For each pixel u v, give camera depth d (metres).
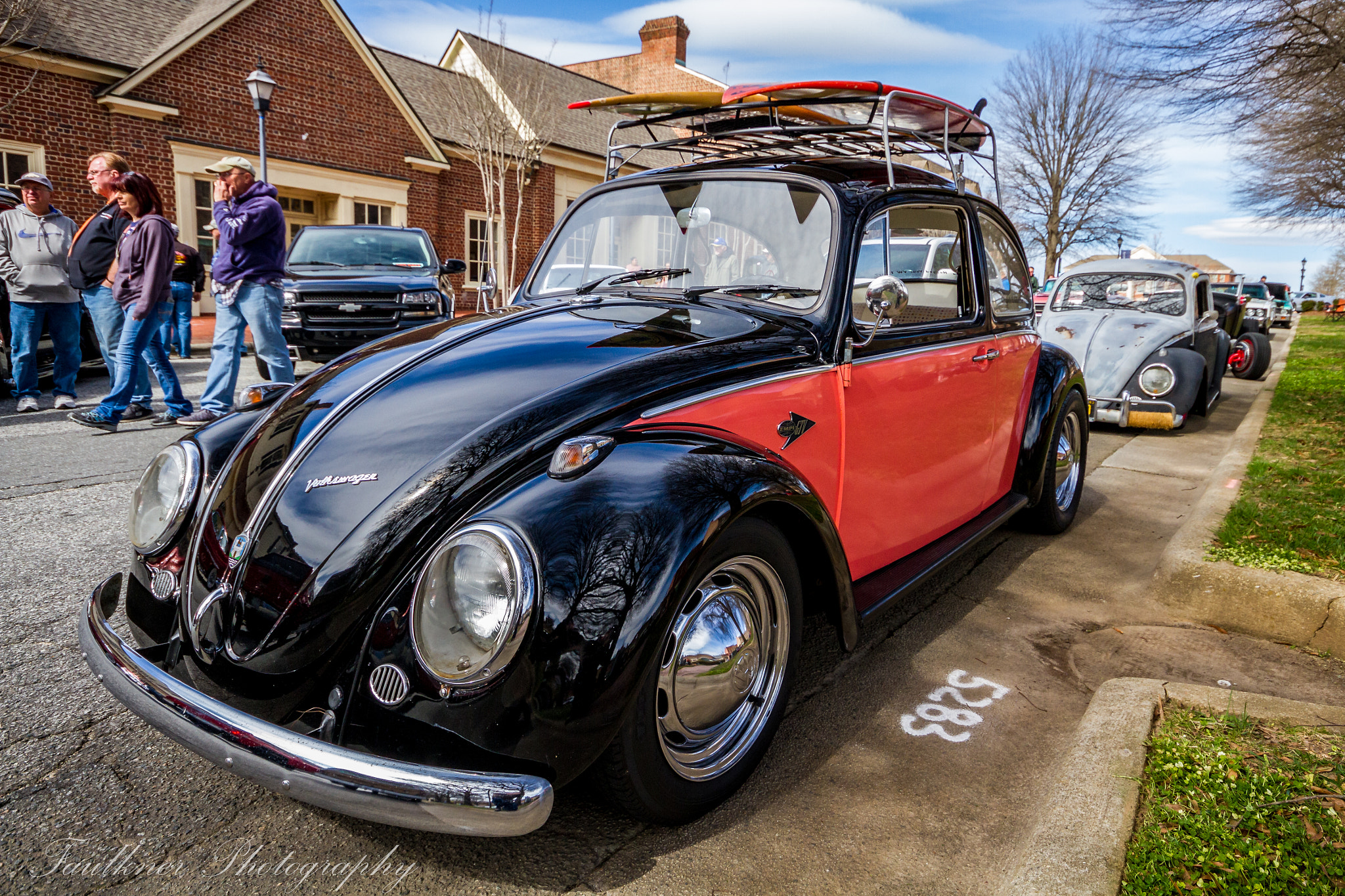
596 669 1.62
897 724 2.55
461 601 1.60
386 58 20.47
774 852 1.94
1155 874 1.71
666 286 2.96
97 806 2.05
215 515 2.04
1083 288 9.23
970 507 3.62
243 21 15.07
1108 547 4.39
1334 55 7.58
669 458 1.90
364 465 1.92
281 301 6.29
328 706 1.70
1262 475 5.11
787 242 2.75
